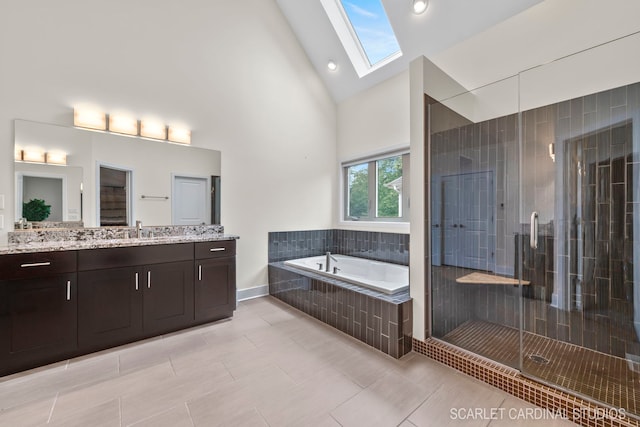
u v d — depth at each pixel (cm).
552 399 152
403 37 309
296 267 335
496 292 252
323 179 422
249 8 346
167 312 245
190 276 258
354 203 417
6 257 181
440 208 233
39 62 229
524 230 239
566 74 219
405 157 344
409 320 218
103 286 215
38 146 230
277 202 372
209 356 209
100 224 254
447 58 294
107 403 157
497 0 246
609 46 201
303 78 399
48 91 233
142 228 276
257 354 212
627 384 162
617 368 180
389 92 358
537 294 233
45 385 173
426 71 223
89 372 187
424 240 218
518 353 199
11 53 219
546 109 229
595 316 207
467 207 259
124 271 224
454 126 250
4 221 218
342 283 263
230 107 331
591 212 209
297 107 392
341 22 354
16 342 184
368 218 394
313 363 200
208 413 150
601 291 205
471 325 250
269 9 364
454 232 246
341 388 172
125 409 153
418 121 221
